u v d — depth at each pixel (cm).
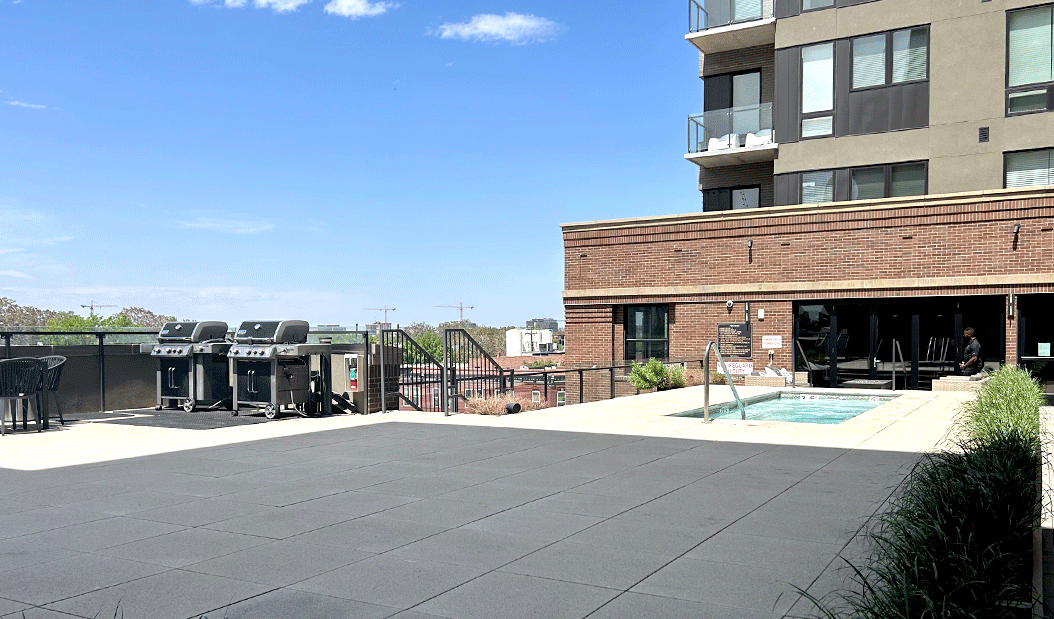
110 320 2034
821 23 2267
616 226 2355
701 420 1268
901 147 2150
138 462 880
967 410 1037
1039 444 697
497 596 432
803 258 2091
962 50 2081
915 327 1989
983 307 1912
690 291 2230
